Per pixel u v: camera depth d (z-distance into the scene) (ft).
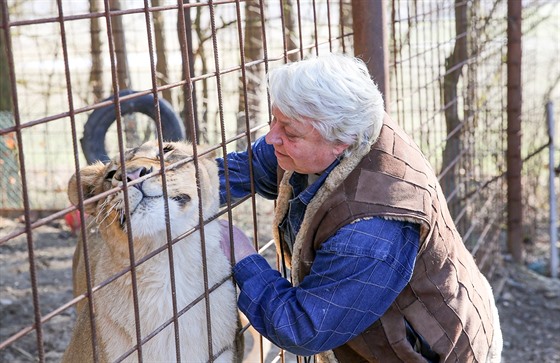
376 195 7.95
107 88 28.53
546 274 24.45
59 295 20.75
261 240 23.71
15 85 5.25
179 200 9.69
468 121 19.79
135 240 9.50
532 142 26.53
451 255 8.64
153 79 6.99
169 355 9.51
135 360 9.44
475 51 21.11
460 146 19.57
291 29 24.94
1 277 21.80
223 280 8.84
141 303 9.46
